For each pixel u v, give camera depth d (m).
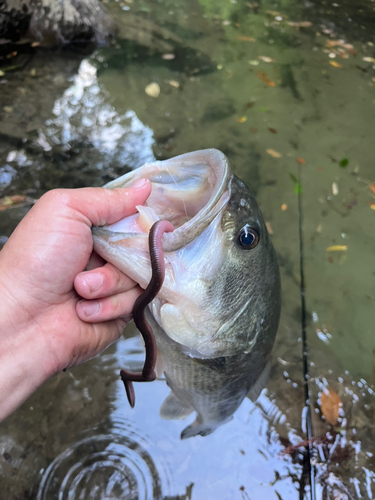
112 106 0.70
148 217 0.24
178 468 0.40
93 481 0.38
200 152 0.25
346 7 1.07
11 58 0.74
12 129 0.63
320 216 0.60
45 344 0.24
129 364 0.45
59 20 0.76
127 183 0.26
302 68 0.86
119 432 0.41
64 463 0.39
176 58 0.82
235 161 0.65
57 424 0.41
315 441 0.42
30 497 0.37
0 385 0.23
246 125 0.71
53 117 0.66
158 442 0.41
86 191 0.24
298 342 0.49
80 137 0.64
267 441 0.42
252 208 0.25
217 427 0.38
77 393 0.43
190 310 0.24
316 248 0.57
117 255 0.23
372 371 0.47
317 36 0.96
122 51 0.81
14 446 0.39
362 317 0.51
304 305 0.52
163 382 0.45
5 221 0.54
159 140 0.66
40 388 0.43
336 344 0.49
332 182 0.65
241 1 1.04
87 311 0.24
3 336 0.23
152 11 0.94
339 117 0.76
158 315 0.24
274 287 0.27
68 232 0.23
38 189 0.58
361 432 0.43
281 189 0.63
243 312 0.25
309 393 0.45
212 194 0.23
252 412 0.43
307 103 0.78
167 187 0.26
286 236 0.58
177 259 0.23
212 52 0.85
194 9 0.97
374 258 0.56
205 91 0.76
